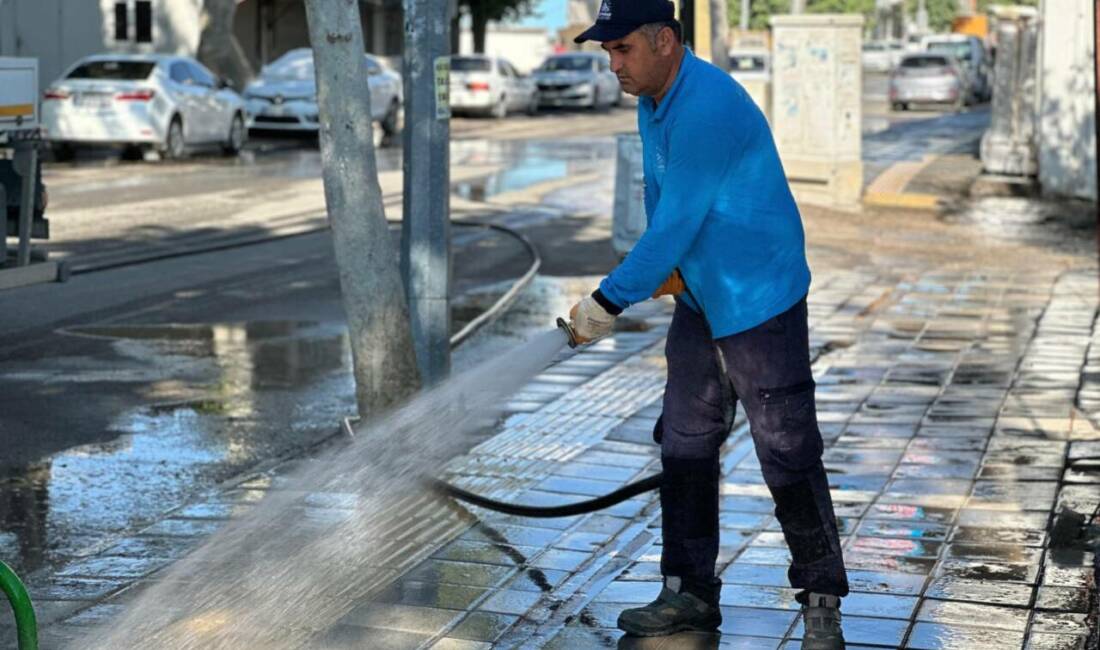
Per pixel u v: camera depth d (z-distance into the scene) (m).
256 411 8.32
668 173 4.50
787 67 19.67
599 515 6.25
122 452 7.40
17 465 7.13
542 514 5.89
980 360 9.70
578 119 41.28
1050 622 4.98
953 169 23.55
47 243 14.82
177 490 6.75
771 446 4.62
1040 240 16.62
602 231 16.70
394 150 29.38
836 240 16.30
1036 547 5.79
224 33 33.66
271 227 16.62
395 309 6.84
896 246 15.95
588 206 19.11
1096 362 9.62
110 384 8.92
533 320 11.27
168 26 34.97
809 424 4.63
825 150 19.33
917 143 29.75
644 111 4.69
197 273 13.25
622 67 4.50
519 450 7.29
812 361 9.65
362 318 6.81
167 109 24.86
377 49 47.25
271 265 13.81
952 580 5.40
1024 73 21.73
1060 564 5.58
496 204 19.20
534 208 18.84
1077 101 19.97
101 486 6.80
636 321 11.19
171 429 7.88
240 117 27.44
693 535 4.87
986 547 5.78
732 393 4.80
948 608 5.11
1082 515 6.16
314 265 13.88
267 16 41.88
